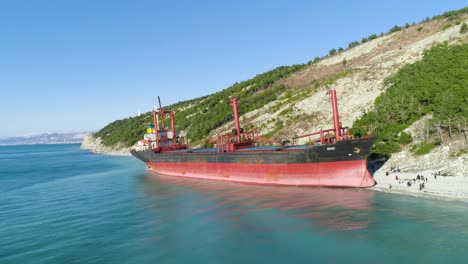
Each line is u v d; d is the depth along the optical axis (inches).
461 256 1064.2
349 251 1151.0
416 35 5590.6
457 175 1808.6
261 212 1624.0
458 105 2316.7
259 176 2335.1
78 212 1833.2
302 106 4350.4
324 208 1612.9
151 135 3821.4
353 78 4542.3
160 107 3720.5
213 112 6476.4
